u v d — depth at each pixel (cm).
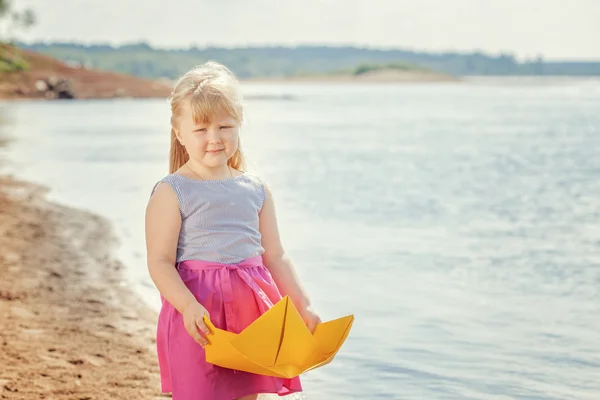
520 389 495
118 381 505
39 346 565
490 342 577
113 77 8038
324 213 1116
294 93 8788
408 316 636
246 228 369
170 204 361
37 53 8200
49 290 722
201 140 360
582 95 7169
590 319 626
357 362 542
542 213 1111
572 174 1566
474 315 639
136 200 1273
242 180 377
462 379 511
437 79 18538
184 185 363
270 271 383
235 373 348
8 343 568
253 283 360
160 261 356
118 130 3073
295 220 1061
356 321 625
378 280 745
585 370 524
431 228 1002
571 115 3925
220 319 353
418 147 2238
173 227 360
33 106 5512
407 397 485
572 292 701
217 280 355
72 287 736
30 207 1187
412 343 576
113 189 1401
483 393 489
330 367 534
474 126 3164
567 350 560
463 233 966
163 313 364
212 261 359
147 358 550
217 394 343
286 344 333
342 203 1205
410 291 708
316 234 962
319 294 697
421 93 8531
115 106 5566
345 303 670
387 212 1124
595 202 1204
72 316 644
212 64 374
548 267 791
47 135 2803
